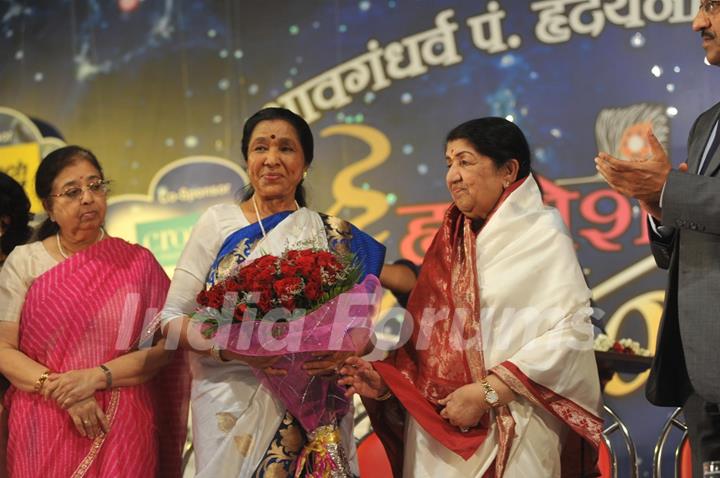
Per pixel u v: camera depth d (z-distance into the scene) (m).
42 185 3.76
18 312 3.72
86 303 3.64
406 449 3.34
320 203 5.96
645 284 5.36
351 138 5.95
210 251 3.50
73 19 6.57
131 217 6.34
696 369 2.87
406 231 5.80
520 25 5.68
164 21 6.39
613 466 3.79
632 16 5.48
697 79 5.36
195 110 6.29
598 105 5.50
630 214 5.39
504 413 3.18
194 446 3.40
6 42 6.69
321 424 3.33
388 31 5.93
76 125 6.52
